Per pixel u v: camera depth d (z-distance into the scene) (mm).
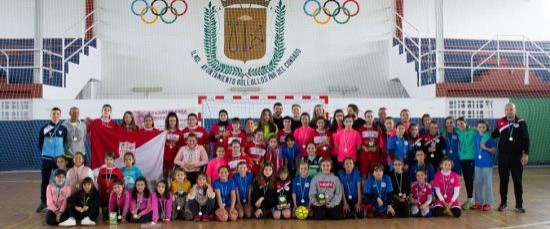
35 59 15234
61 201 7914
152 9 18266
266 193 8398
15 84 14797
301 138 8883
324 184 8273
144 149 9148
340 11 18516
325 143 8820
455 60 18188
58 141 8836
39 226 7781
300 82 18344
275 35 18359
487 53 18516
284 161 8828
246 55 18297
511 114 8805
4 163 14914
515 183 8828
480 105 14961
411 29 18609
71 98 16266
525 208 9180
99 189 8297
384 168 8828
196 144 8727
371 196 8430
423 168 8711
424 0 18703
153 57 18172
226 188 8305
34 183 12586
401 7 18562
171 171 9227
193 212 8156
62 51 15992
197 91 18156
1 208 9312
